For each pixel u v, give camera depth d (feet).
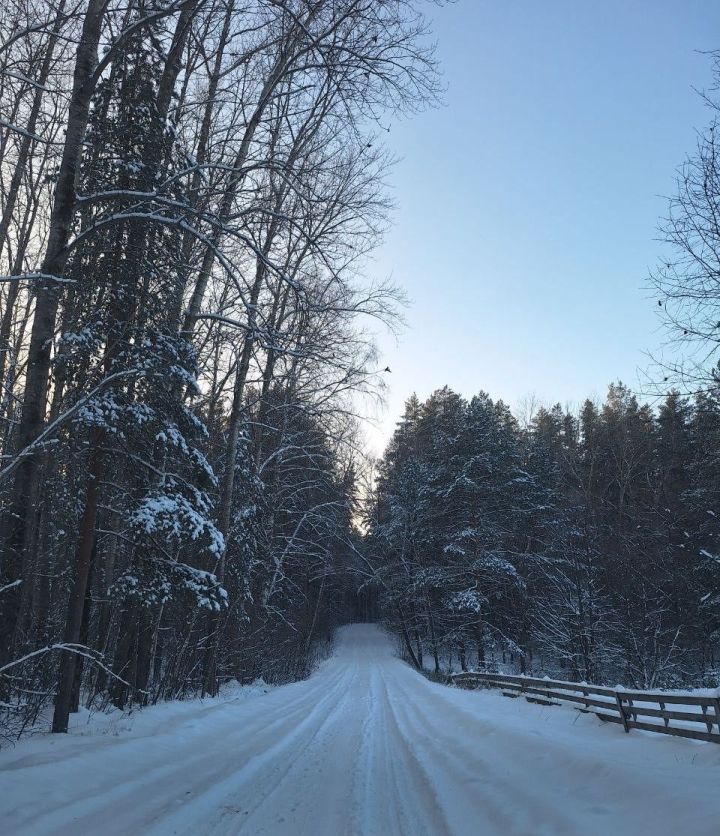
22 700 33.71
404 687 76.89
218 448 66.49
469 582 114.62
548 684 44.16
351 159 46.26
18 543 27.89
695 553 84.43
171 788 21.76
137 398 35.37
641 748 26.25
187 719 36.83
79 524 33.96
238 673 68.44
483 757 27.48
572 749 24.25
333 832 18.13
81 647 28.73
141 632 43.60
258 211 33.58
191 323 49.14
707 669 87.76
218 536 39.60
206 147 49.90
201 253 45.57
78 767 22.26
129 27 29.50
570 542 94.12
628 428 98.32
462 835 17.51
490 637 116.88
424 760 29.30
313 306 35.29
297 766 27.43
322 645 168.76
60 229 29.45
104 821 17.48
